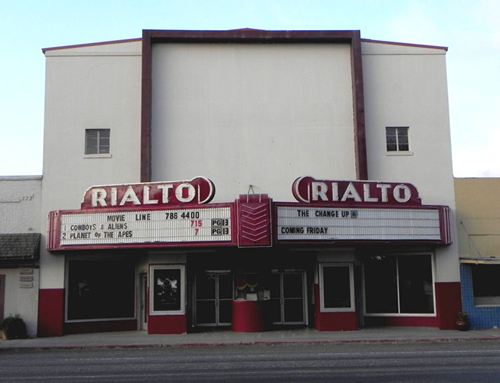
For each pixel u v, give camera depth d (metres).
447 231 23.62
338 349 18.62
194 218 21.73
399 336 21.58
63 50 25.19
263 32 25.34
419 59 25.83
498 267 24.86
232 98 25.20
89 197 22.73
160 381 12.52
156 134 24.72
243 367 14.48
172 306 23.44
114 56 25.22
